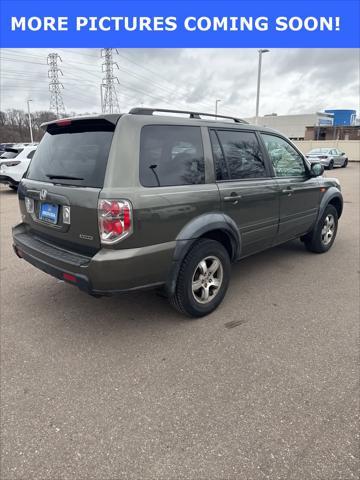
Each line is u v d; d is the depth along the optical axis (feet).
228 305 12.32
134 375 8.68
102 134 9.41
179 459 6.38
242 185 11.99
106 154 9.01
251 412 7.45
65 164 10.05
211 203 10.77
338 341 10.07
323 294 13.17
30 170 11.86
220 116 12.12
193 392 8.07
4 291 13.50
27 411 7.54
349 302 12.52
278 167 14.15
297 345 9.89
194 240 10.25
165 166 9.79
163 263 9.70
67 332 10.63
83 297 12.98
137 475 6.09
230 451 6.52
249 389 8.14
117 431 7.01
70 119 10.09
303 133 180.96
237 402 7.74
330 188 17.49
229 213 11.52
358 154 116.78
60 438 6.86
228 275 12.00
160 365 9.05
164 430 7.02
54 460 6.39
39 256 10.39
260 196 12.71
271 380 8.44
